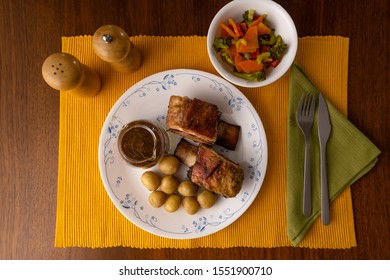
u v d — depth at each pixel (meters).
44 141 1.15
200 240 1.12
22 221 1.15
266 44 1.05
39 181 1.15
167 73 1.10
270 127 1.14
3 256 1.14
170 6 1.15
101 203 1.13
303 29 1.14
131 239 1.12
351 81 1.14
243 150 1.11
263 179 1.09
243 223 1.12
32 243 1.14
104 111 1.15
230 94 1.11
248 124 1.11
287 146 1.12
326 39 1.14
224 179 1.04
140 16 1.15
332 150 1.12
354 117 1.14
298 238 1.10
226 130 1.10
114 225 1.13
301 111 1.12
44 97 1.16
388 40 1.14
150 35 1.15
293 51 1.03
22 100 1.16
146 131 1.06
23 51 1.15
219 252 1.13
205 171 1.04
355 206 1.12
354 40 1.14
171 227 1.09
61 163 1.14
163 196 1.08
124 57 0.99
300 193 1.11
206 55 1.15
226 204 1.09
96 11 1.15
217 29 1.05
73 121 1.14
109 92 1.15
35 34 1.15
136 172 1.11
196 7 1.14
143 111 1.12
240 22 1.07
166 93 1.12
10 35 1.15
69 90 1.00
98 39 0.95
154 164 1.07
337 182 1.11
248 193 1.09
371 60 1.14
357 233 1.12
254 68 1.03
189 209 1.07
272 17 1.06
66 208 1.13
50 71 0.94
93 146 1.14
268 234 1.12
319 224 1.12
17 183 1.15
